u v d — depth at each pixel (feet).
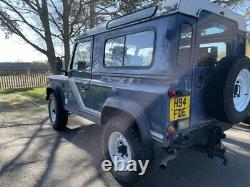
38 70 55.88
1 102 32.19
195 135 9.43
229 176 11.30
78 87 14.60
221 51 10.85
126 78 10.68
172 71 8.56
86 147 14.92
